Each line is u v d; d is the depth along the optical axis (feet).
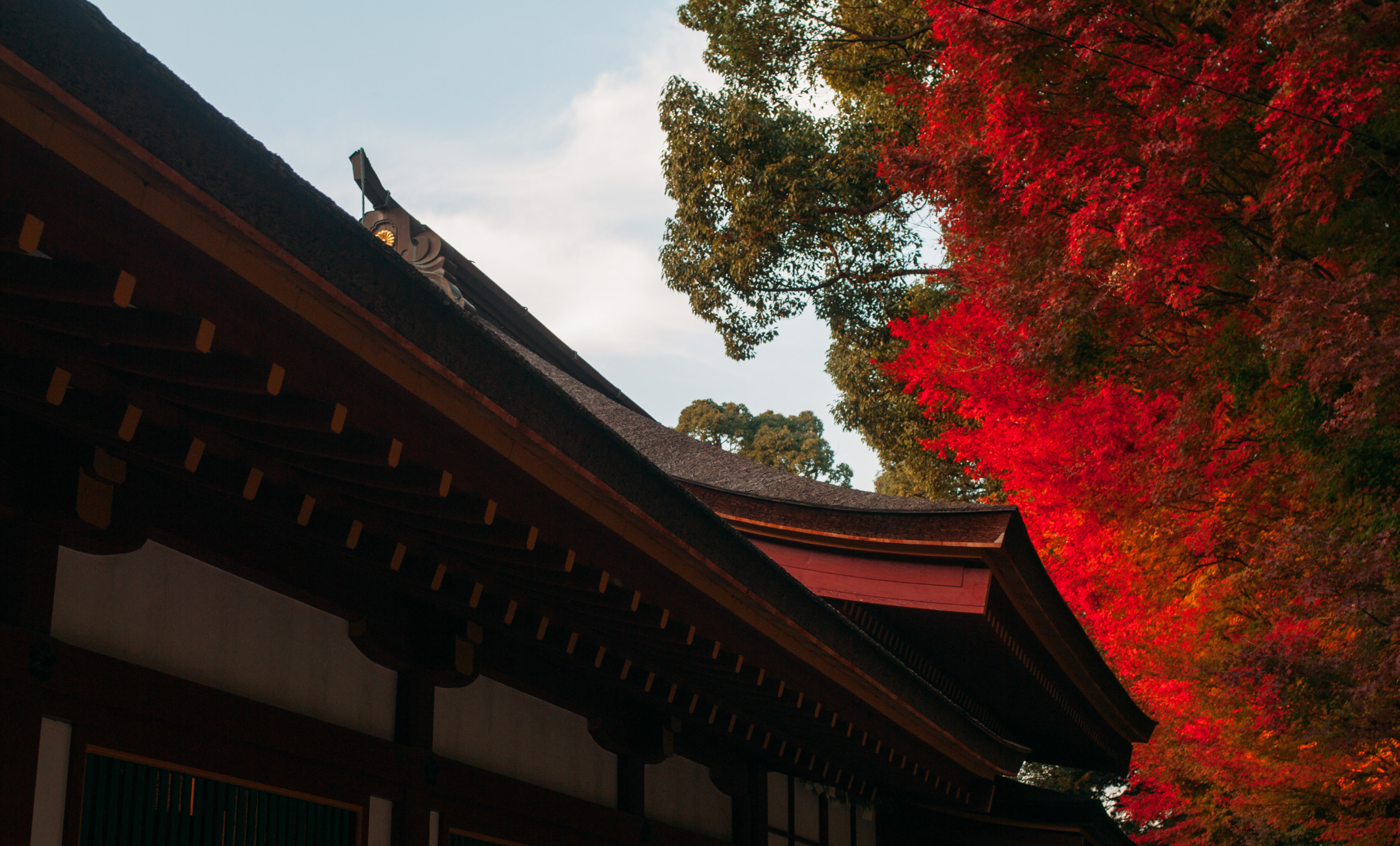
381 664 16.89
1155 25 34.06
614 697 22.70
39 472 11.46
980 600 31.63
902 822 39.75
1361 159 27.66
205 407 11.02
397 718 17.13
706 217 76.84
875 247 77.77
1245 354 31.40
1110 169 31.42
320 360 10.26
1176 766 55.26
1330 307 25.58
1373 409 24.94
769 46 71.97
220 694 13.52
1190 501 36.01
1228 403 33.40
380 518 14.87
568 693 21.16
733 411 149.69
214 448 12.36
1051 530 53.26
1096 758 50.29
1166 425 35.19
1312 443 28.32
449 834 17.38
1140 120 33.53
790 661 21.74
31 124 7.36
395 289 10.67
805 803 32.50
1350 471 27.40
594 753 22.33
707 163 75.41
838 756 28.68
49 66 7.31
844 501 34.96
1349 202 29.25
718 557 18.15
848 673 23.26
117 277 8.41
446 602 16.93
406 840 16.34
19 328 10.04
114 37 7.69
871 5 69.51
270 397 10.75
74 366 10.55
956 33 32.81
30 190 7.77
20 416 11.35
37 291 8.80
